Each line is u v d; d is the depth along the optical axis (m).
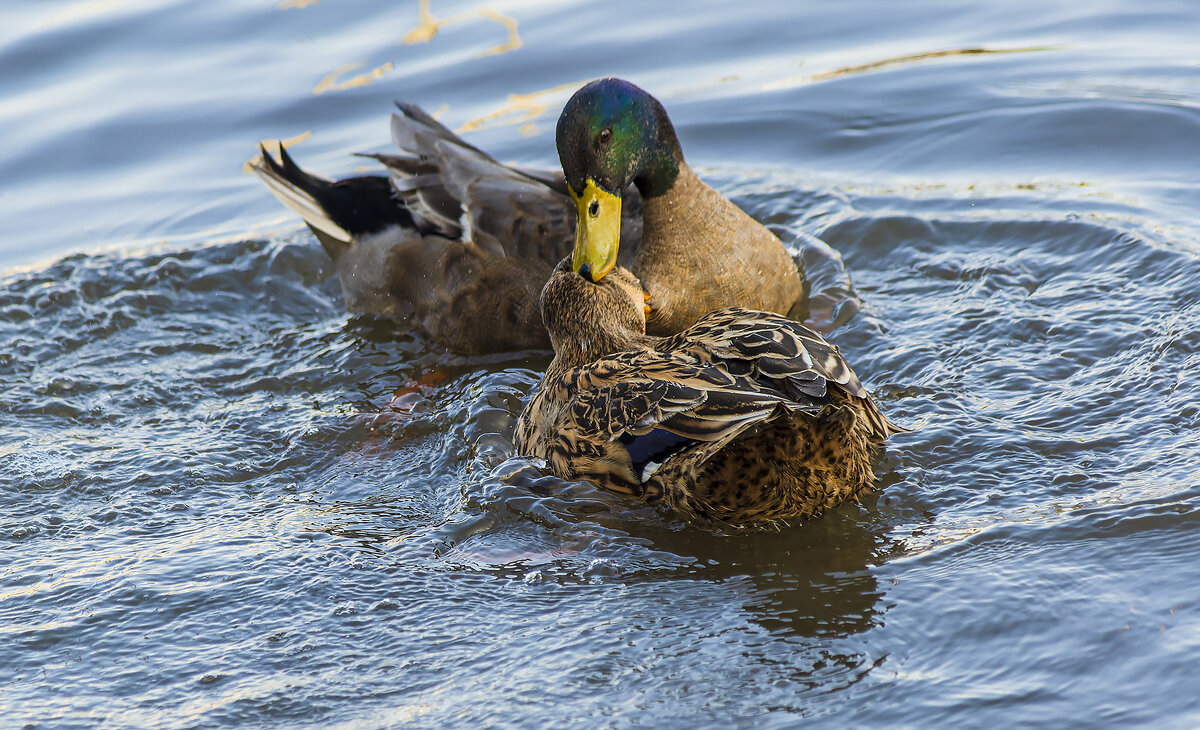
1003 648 6.78
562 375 9.81
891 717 6.30
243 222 15.84
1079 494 8.49
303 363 12.67
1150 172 14.32
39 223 15.74
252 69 18.73
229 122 17.58
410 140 14.70
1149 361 10.21
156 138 17.38
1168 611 6.88
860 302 12.43
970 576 7.55
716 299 12.34
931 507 8.65
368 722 6.68
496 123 17.00
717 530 8.70
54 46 19.36
